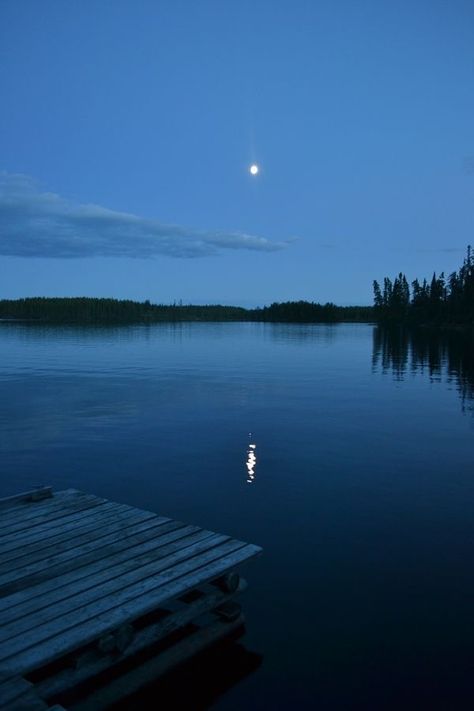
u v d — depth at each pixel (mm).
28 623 4879
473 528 8734
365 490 10680
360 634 5867
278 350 54812
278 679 5219
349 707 4828
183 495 10438
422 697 4934
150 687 5195
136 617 5066
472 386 26641
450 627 5980
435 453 13625
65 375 31578
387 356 46875
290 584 6910
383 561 7531
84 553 6367
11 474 12008
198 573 5832
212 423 17547
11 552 6402
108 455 13531
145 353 49875
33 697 4137
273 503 9922
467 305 124000
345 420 18016
